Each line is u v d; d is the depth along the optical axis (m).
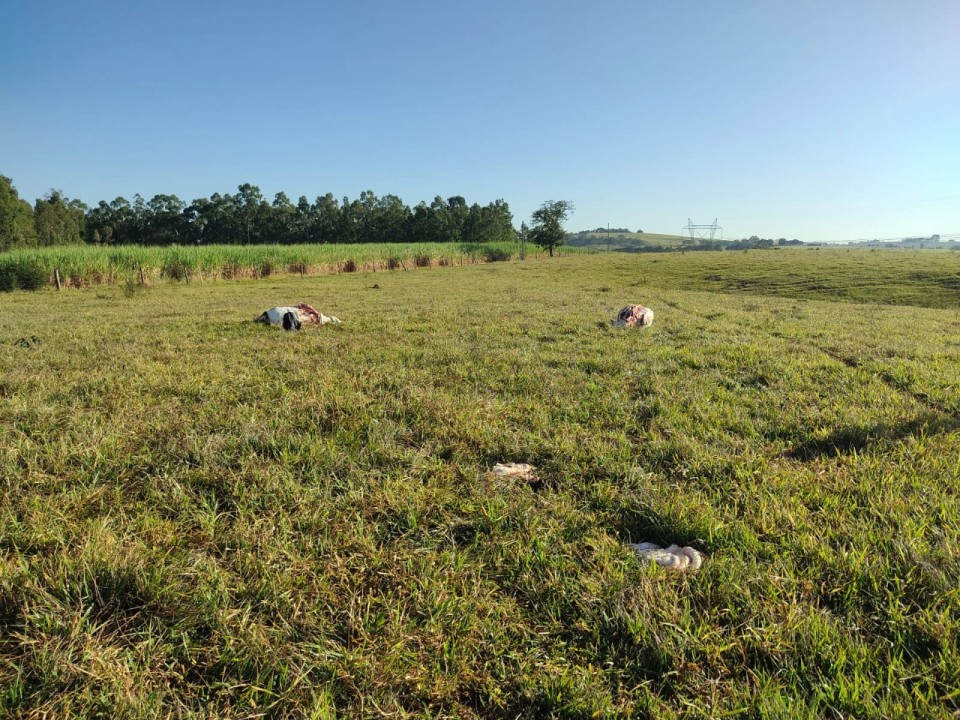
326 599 2.35
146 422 4.48
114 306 16.16
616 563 2.64
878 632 2.19
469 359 7.46
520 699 1.89
